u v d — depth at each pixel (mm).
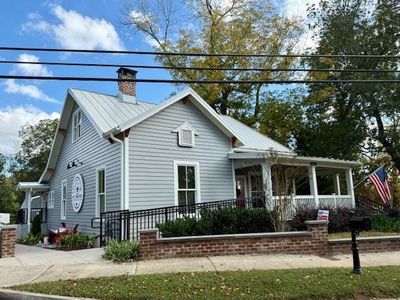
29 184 21156
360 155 30078
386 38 26312
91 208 14875
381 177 15625
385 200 15602
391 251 9859
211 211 11469
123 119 14586
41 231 19984
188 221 10609
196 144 14812
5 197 38938
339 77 28109
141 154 13102
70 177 17656
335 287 6375
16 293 6355
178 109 14602
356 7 27734
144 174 13031
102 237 12672
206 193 14672
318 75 28078
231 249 9414
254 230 11172
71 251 11102
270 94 29188
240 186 16891
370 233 12992
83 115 16453
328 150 27516
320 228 9688
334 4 28750
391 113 26359
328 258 9000
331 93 28578
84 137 16188
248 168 16109
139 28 29516
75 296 6074
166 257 9141
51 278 7387
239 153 14883
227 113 30141
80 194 16031
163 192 13414
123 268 8070
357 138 28000
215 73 28219
